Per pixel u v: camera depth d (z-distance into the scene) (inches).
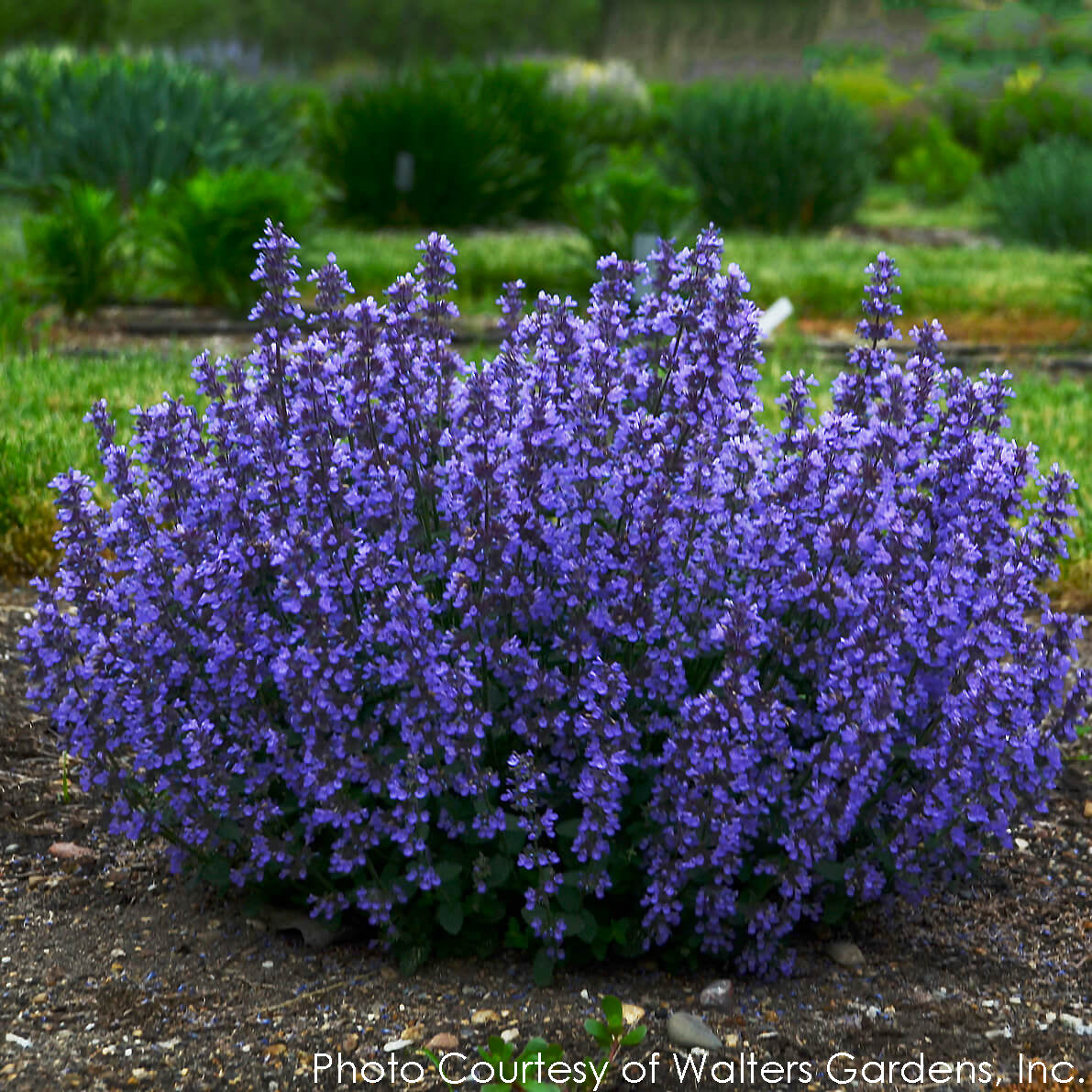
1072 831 131.3
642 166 685.3
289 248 103.5
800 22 2098.9
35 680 102.6
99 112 561.0
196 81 592.4
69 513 101.0
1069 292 430.3
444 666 91.7
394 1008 97.5
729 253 513.7
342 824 94.3
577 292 400.8
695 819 93.4
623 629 94.2
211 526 103.0
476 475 92.0
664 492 93.7
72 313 374.0
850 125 692.7
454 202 623.2
